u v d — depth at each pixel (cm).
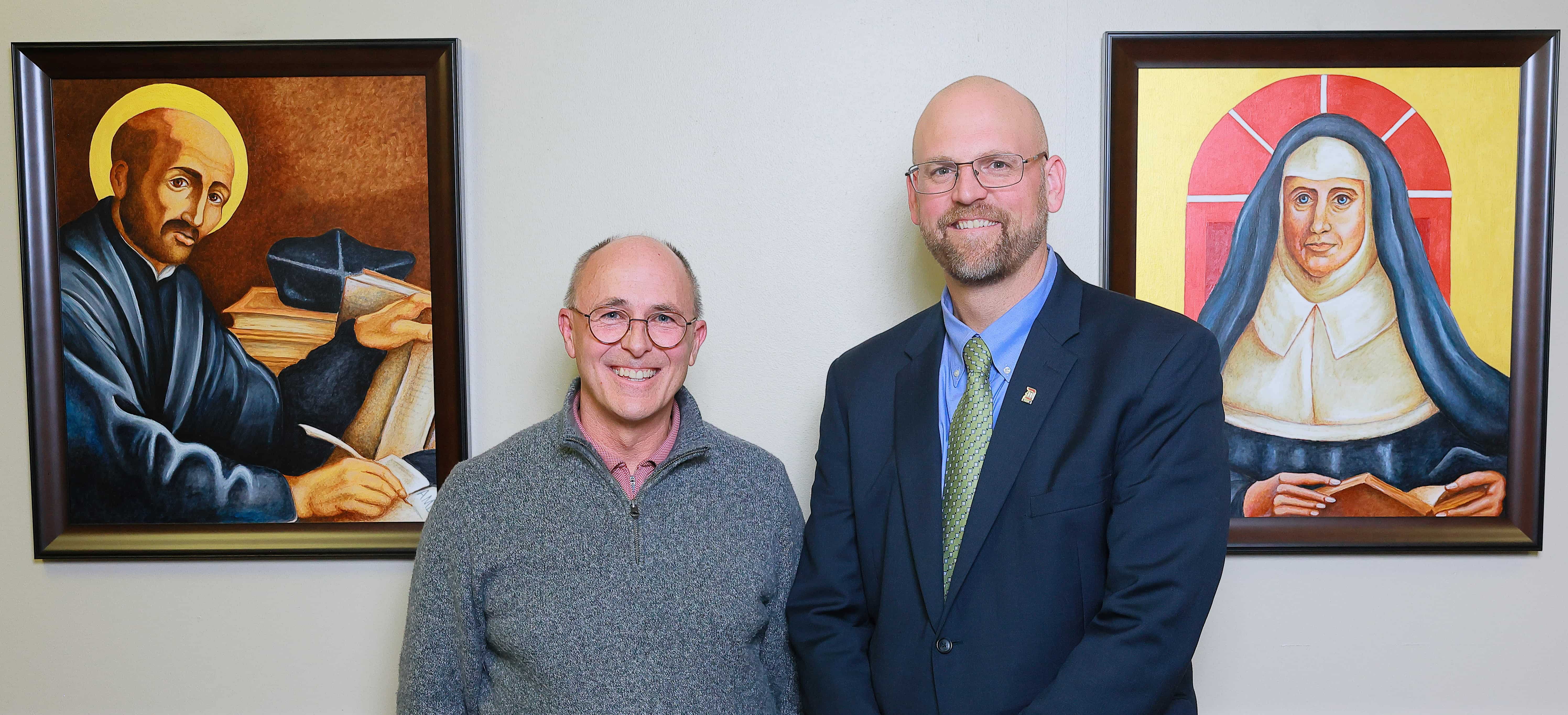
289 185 172
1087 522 118
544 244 175
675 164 175
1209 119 171
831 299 176
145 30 174
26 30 173
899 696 124
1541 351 170
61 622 176
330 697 176
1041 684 117
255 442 174
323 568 176
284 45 169
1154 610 111
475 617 131
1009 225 128
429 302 173
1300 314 171
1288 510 172
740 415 177
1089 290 136
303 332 173
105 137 172
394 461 174
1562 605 175
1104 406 120
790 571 142
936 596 123
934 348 139
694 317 139
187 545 173
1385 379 171
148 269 173
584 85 175
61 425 173
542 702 125
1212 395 120
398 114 172
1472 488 171
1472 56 169
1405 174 170
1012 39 174
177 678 176
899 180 175
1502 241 171
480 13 174
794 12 175
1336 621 175
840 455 142
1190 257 172
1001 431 124
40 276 172
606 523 130
